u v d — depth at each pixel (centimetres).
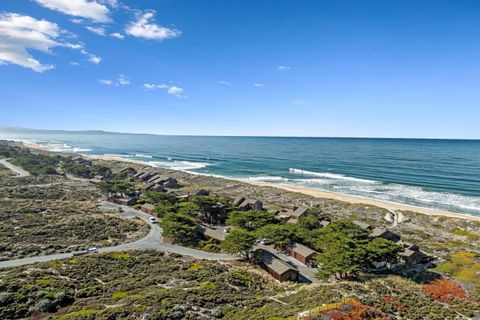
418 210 10706
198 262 5794
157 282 4700
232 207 9562
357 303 3853
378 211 10462
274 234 6931
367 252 5944
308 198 12262
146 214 9388
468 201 11806
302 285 5222
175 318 3491
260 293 4625
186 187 14150
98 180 14850
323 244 6488
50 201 10281
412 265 6475
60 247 6269
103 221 8188
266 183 15862
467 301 4862
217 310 3738
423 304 4469
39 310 3709
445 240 8100
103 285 4550
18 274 4700
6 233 6956
